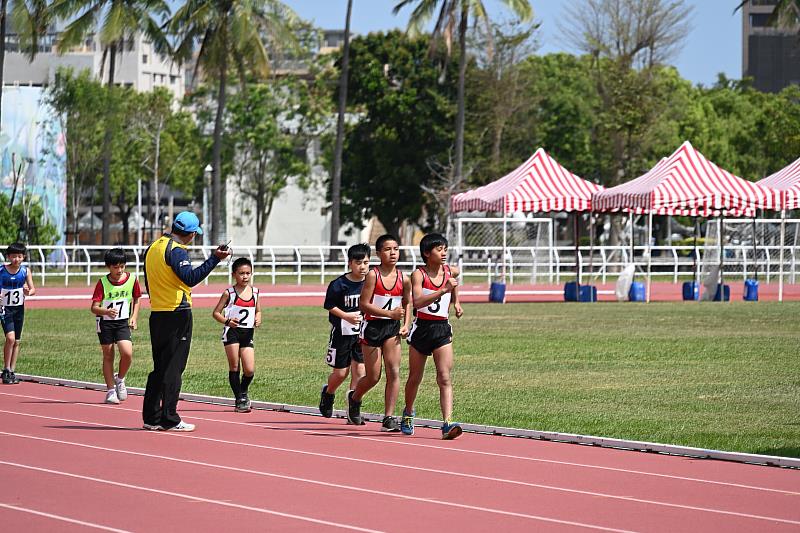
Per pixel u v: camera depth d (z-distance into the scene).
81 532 11.79
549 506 13.17
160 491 13.85
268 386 24.94
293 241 128.75
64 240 91.31
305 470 15.34
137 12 85.44
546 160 57.56
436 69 104.19
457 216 84.94
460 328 39.66
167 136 128.62
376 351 19.11
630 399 22.58
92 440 17.81
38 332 39.00
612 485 14.45
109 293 22.42
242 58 85.38
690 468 15.68
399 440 18.11
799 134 129.00
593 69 118.38
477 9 81.75
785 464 15.81
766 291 63.84
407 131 106.44
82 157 105.44
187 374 27.12
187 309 19.00
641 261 76.88
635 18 108.25
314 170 127.81
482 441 18.03
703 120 131.88
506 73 104.62
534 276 68.50
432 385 24.98
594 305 53.34
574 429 19.06
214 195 86.38
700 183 52.62
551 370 27.39
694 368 27.66
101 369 28.28
